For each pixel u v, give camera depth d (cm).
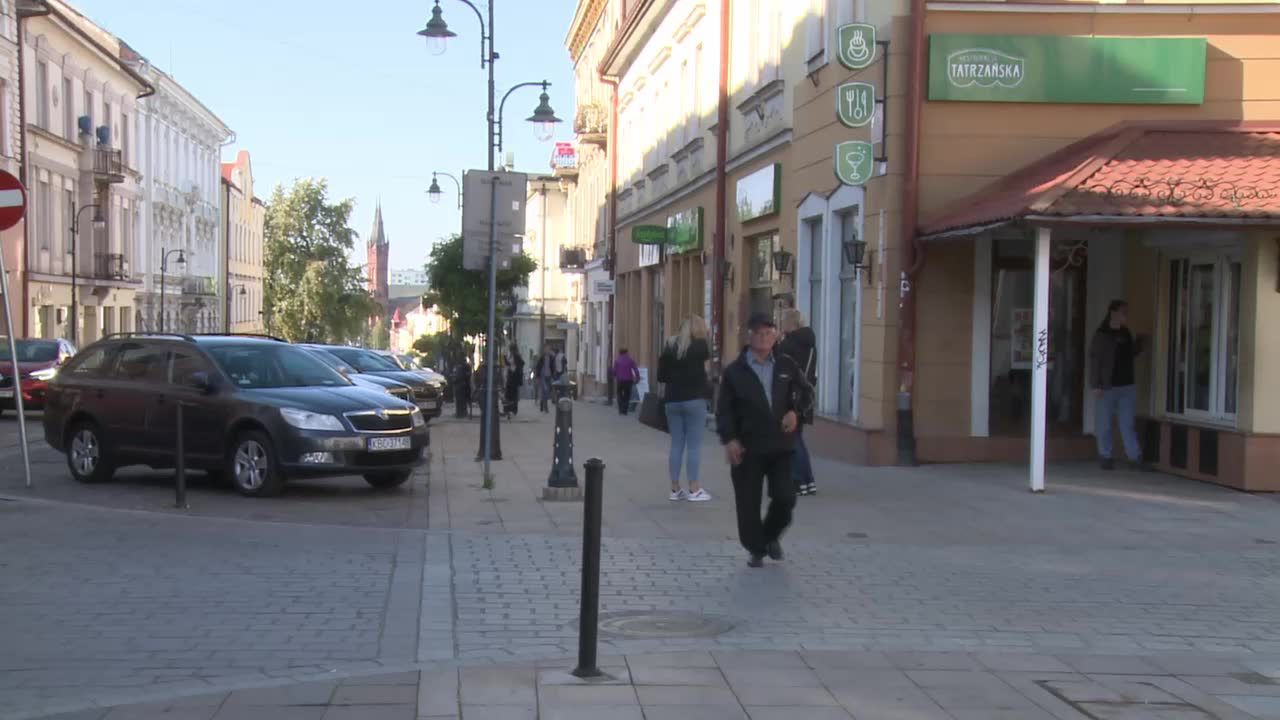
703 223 2661
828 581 864
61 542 979
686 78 2848
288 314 8819
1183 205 1206
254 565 898
